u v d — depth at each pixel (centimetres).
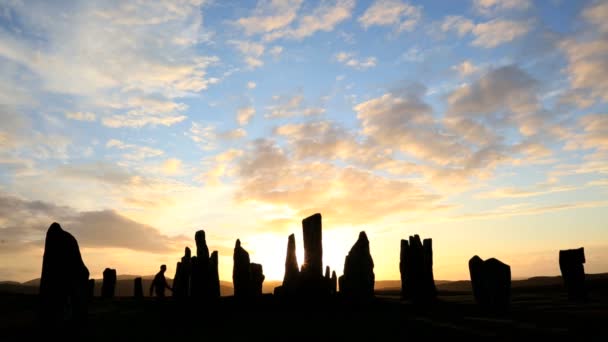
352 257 2597
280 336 1658
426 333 1623
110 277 3944
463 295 4156
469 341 1477
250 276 2717
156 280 2656
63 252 1557
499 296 2292
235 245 2812
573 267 3014
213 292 2478
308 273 2675
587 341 1424
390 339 1546
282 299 2716
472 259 2441
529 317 1984
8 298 3028
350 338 1582
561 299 3047
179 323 1986
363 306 2484
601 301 2831
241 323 1992
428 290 2858
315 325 1872
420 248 3016
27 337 1498
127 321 2048
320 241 2722
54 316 1492
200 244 2536
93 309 2662
